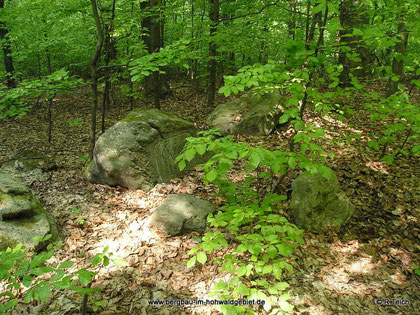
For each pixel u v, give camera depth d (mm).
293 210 4109
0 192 3791
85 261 3477
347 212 4102
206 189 4941
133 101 11312
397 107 2832
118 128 5047
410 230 3922
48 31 7586
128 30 6941
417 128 2688
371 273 3338
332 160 5656
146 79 11758
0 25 8320
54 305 2912
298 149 6234
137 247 3699
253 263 2016
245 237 2113
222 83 12664
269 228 2162
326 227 3973
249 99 7668
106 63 6113
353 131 6887
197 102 10812
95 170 5117
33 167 5656
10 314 2785
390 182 4859
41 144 7543
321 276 3312
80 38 8781
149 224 3945
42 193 4828
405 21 3000
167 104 10844
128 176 4879
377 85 10734
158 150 5238
